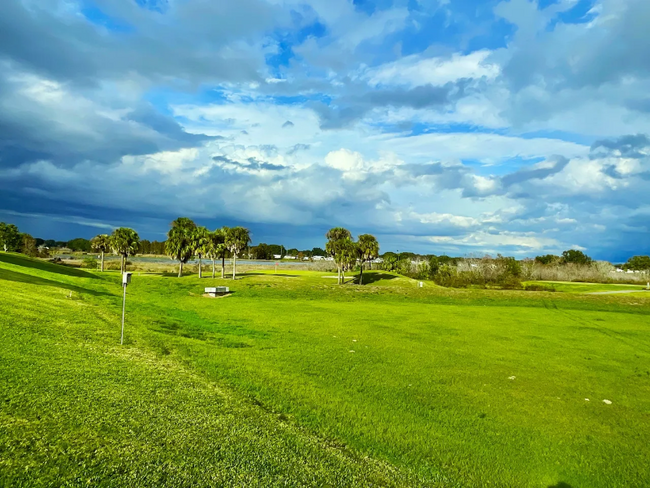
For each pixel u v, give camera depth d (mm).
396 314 29438
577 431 9695
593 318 30203
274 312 28312
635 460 8406
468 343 19438
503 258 80938
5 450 5512
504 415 10445
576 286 68125
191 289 41438
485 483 7328
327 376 12789
